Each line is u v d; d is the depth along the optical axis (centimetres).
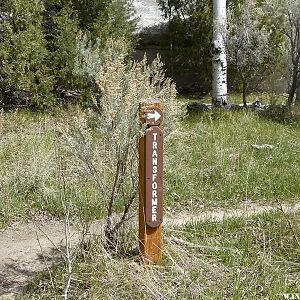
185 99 1082
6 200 494
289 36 925
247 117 831
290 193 538
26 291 349
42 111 869
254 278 354
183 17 1149
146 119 346
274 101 917
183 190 532
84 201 480
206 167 589
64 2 925
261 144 691
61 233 450
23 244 431
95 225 445
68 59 876
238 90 1103
